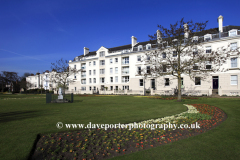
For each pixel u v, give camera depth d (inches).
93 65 2020.2
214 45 1127.6
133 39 1755.7
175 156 173.9
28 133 243.4
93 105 605.0
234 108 460.8
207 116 358.0
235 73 1057.5
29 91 2711.6
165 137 234.2
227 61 1087.6
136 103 663.8
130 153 184.4
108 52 1889.8
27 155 175.8
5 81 3063.5
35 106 598.9
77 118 351.6
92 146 205.5
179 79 751.1
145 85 1557.6
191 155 175.2
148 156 175.2
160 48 773.3
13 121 326.0
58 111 457.7
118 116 371.9
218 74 1117.1
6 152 180.7
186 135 241.0
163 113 410.9
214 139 218.1
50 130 259.3
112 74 1833.2
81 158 176.6
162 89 1398.9
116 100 834.2
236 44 1060.5
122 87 1742.1
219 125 286.0
